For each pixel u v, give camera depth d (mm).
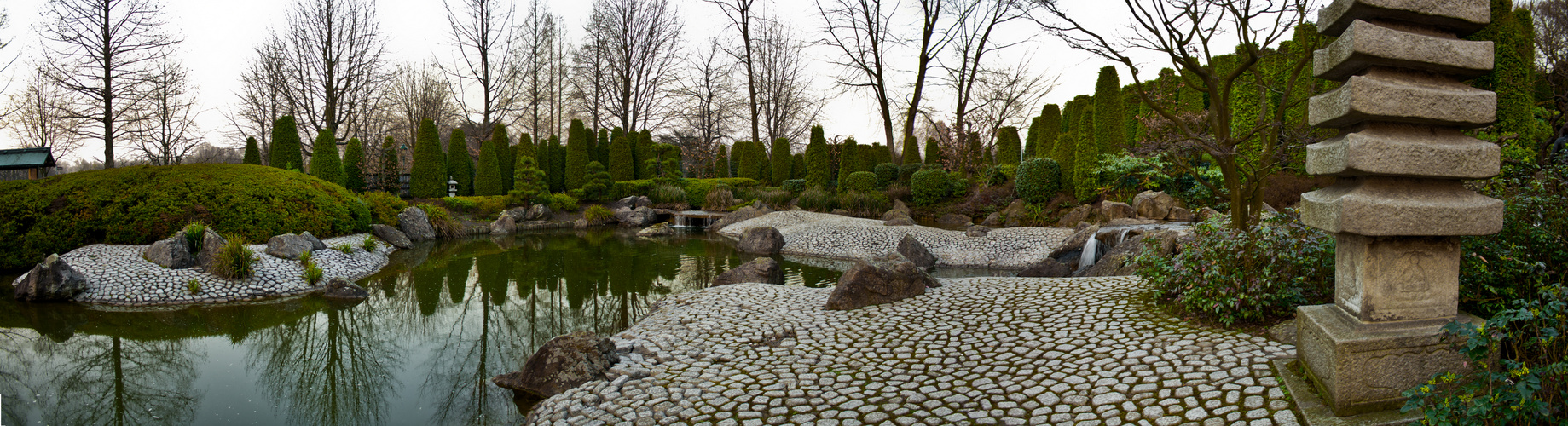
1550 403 2375
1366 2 2900
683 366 4793
